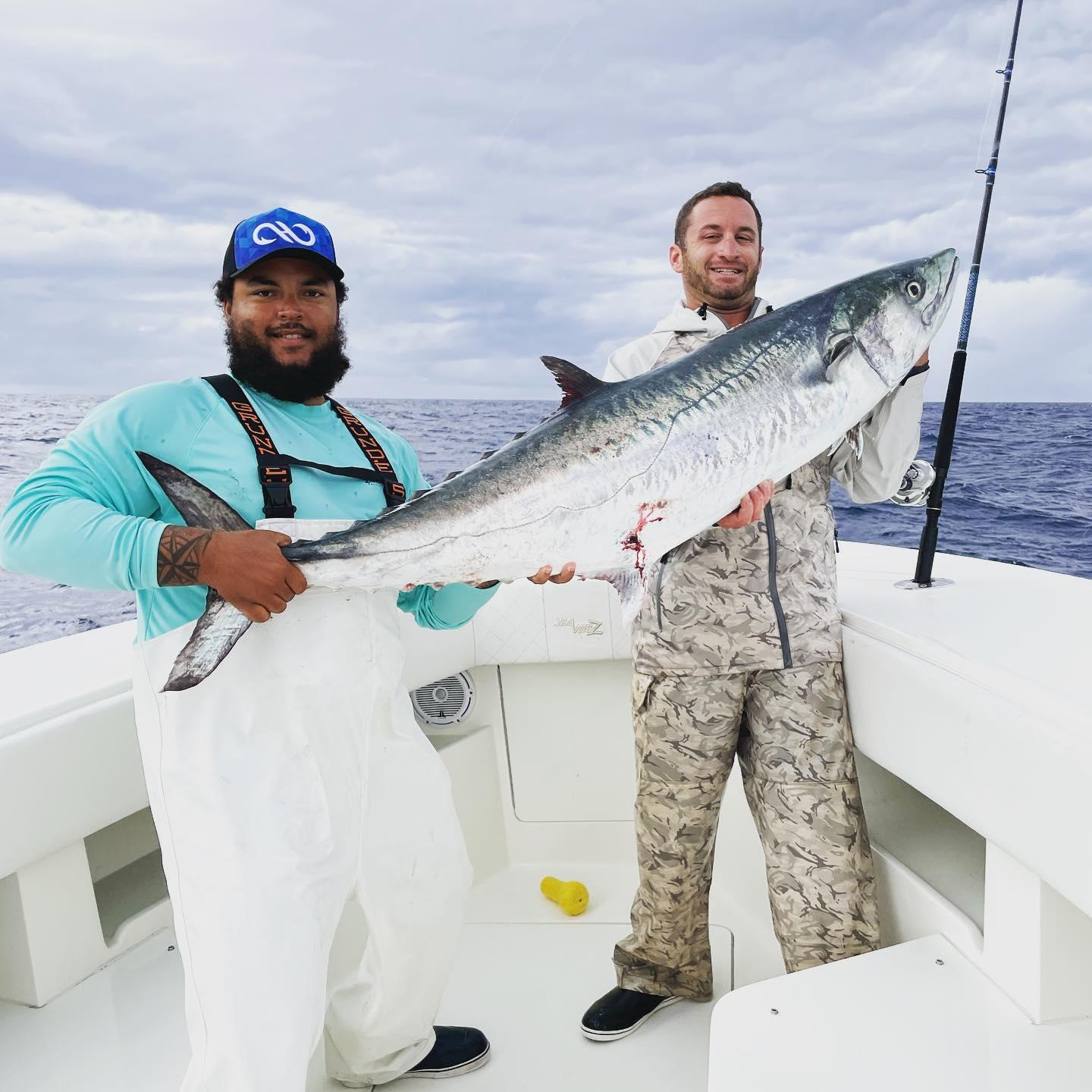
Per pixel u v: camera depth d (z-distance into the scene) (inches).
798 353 65.2
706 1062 78.3
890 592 88.4
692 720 77.5
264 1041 51.9
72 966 72.7
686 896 81.4
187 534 53.9
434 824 67.2
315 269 64.2
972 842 78.7
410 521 59.3
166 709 57.4
